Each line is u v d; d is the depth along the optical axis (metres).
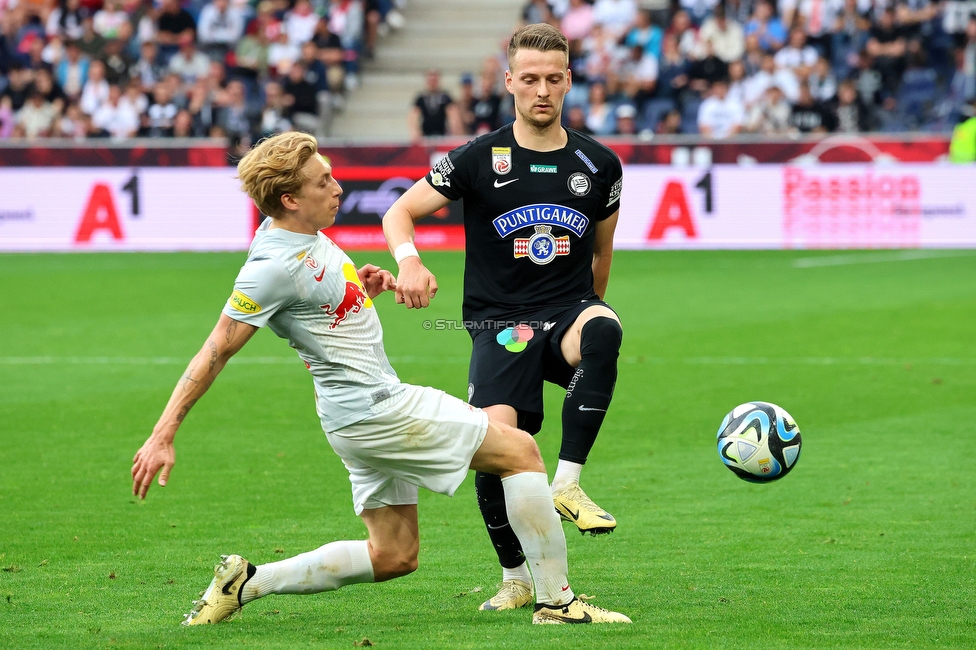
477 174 15.95
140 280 51.09
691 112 69.50
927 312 41.97
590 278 16.48
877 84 69.31
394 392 13.55
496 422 14.00
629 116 65.25
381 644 13.11
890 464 23.38
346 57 79.94
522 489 13.83
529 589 15.64
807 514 20.03
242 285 12.98
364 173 59.31
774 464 15.93
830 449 24.67
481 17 87.81
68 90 73.62
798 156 59.03
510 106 68.81
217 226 60.78
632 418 27.72
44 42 77.25
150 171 60.72
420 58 84.00
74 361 34.94
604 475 22.84
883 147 58.44
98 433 26.36
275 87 70.19
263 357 35.81
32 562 17.36
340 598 15.76
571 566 17.28
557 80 15.61
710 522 19.64
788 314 42.06
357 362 13.45
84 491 21.66
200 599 14.26
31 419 27.67
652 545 18.38
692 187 59.84
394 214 15.90
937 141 58.12
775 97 66.31
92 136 68.94
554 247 15.96
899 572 16.66
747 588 15.94
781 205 59.38
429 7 88.50
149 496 21.34
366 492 14.16
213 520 19.83
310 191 13.09
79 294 47.59
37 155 60.97
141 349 36.75
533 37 15.59
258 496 21.39
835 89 68.62
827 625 13.96
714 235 59.91
